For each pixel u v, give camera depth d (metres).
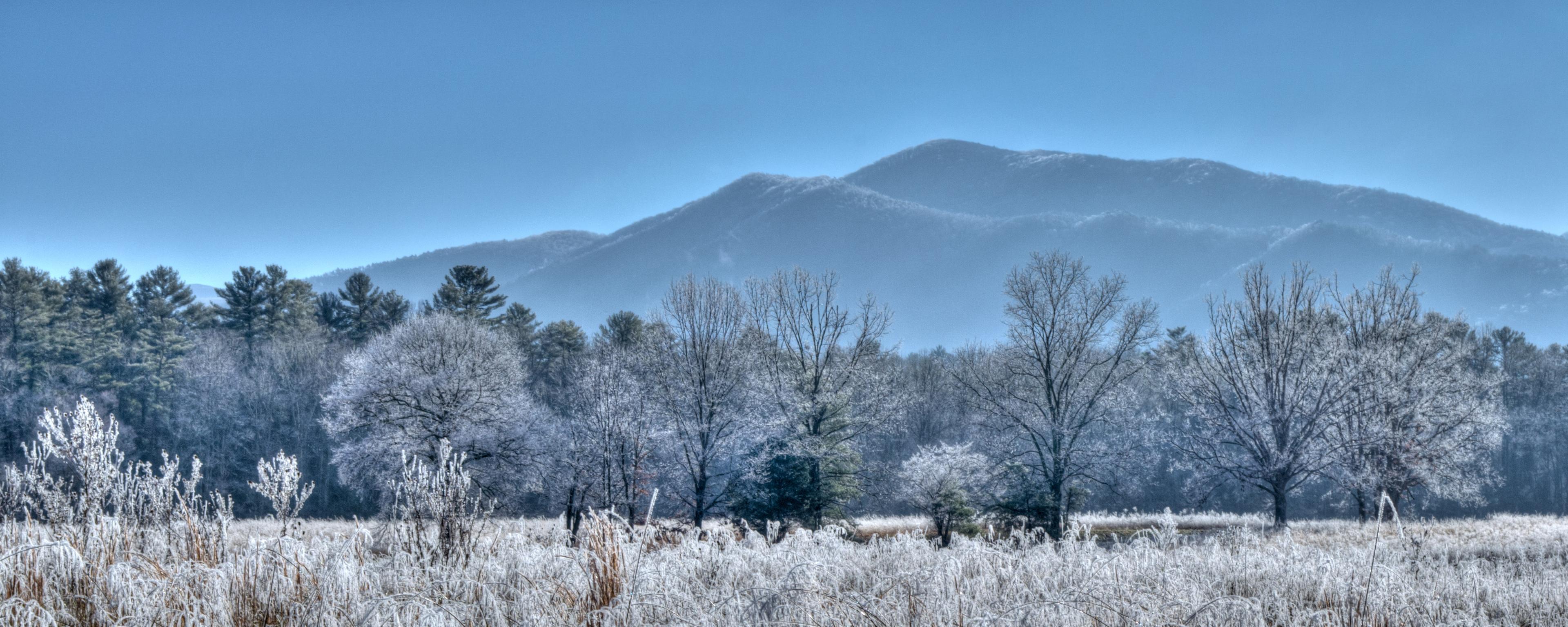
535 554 6.31
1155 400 39.69
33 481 6.17
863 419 31.33
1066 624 5.11
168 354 57.97
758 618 5.04
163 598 4.79
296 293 69.25
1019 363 29.70
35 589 5.09
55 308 57.16
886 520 36.03
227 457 52.34
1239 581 6.84
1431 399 28.11
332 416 45.94
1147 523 31.86
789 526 25.34
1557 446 61.09
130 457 49.09
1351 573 6.43
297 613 5.04
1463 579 7.60
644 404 25.20
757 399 29.34
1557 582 7.60
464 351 35.53
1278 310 30.09
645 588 5.58
